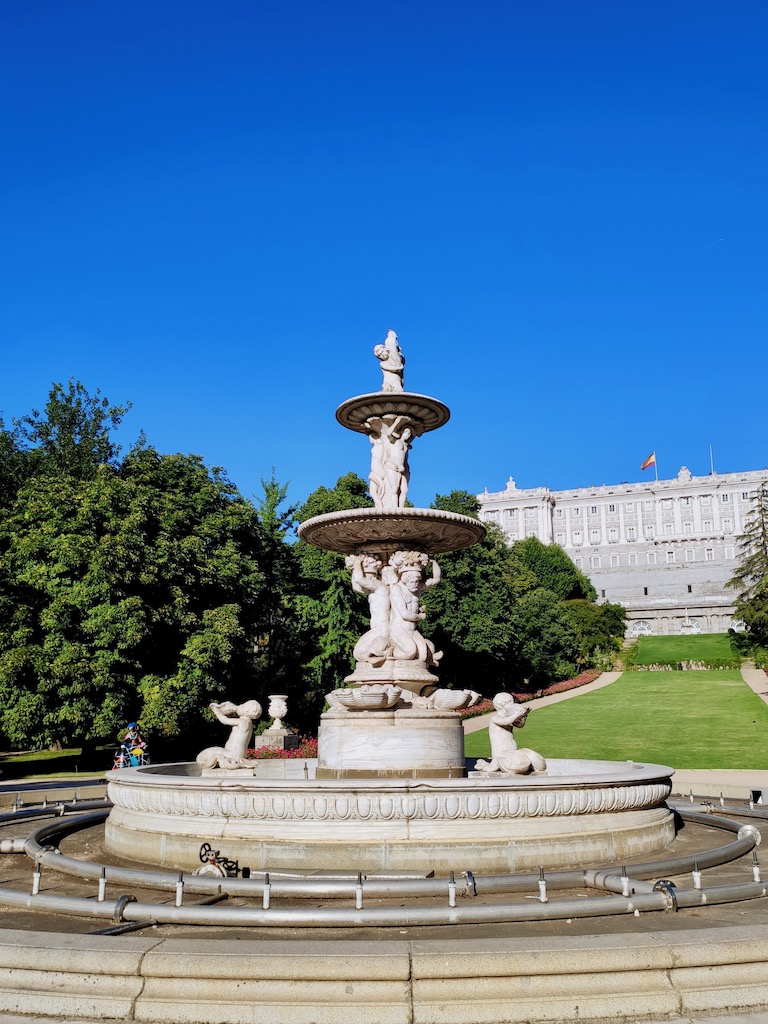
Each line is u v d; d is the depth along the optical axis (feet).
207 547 92.17
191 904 20.45
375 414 42.09
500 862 24.86
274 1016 14.44
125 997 14.96
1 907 21.71
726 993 14.93
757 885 20.49
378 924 18.86
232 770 36.42
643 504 415.03
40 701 77.66
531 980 14.78
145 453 98.43
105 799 47.39
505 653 168.04
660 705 133.49
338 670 117.39
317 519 38.04
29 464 114.93
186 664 82.48
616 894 21.48
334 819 25.31
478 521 38.63
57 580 80.23
